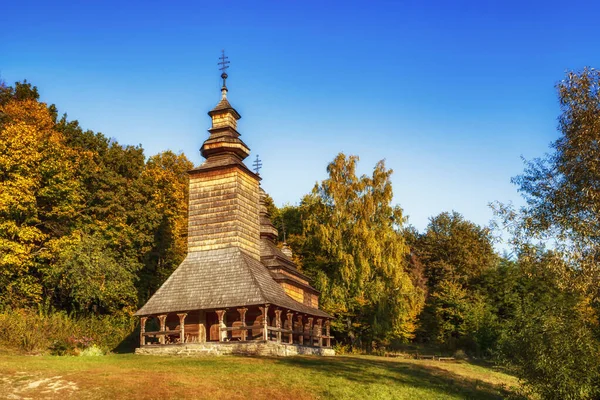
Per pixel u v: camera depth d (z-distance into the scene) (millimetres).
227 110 40594
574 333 20828
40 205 41875
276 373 24359
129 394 18891
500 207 24188
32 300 39469
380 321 52125
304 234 60031
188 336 34156
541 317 21984
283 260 44562
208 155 39625
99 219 46062
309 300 46906
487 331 53062
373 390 23578
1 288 38094
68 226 42812
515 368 22547
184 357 29984
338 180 56719
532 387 22219
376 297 51812
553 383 20781
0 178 38812
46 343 33469
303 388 22359
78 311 43625
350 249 53938
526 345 21828
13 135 38938
